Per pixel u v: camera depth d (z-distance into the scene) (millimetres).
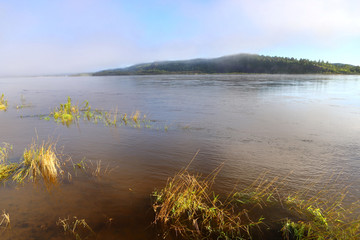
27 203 3959
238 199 4266
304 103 17062
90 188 4539
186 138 8211
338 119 11516
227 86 33375
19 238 3105
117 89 31016
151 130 9383
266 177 5168
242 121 11125
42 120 11297
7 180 4754
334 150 6961
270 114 12867
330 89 29156
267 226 3568
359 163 5961
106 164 5777
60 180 4836
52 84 45094
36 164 5359
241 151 6871
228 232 3439
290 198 4301
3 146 7008
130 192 4430
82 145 7305
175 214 3770
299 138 8250
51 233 3234
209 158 6293
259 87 31531
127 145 7355
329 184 4855
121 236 3250
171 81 48000
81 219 3568
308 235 3328
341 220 3674
